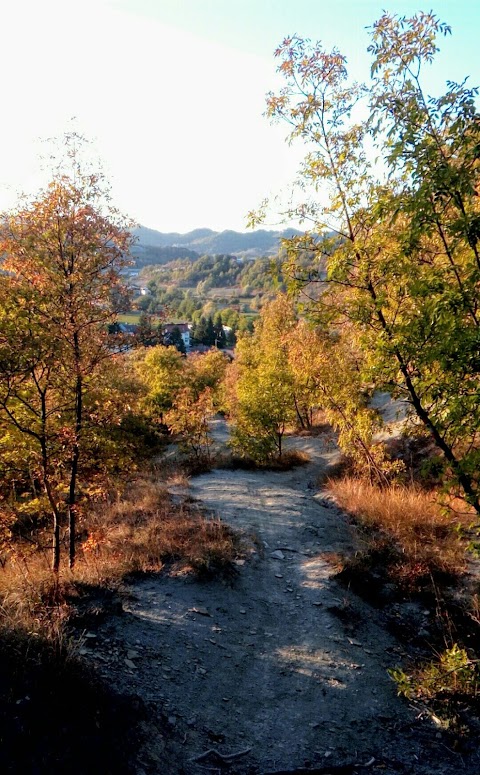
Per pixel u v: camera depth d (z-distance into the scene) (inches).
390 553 296.8
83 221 251.8
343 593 254.4
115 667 163.9
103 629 189.0
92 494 288.0
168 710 150.6
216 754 138.3
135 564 261.1
